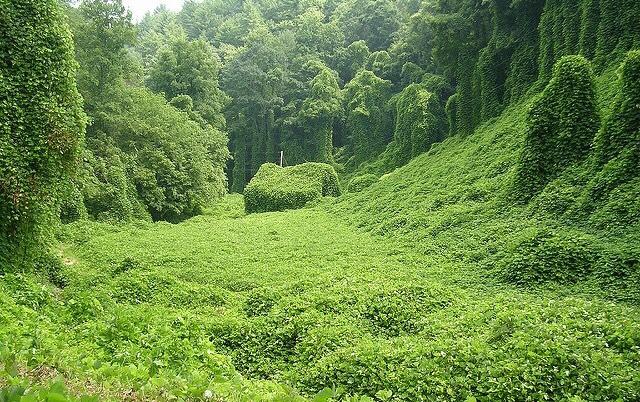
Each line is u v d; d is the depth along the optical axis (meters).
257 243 22.97
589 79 18.23
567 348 7.27
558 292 11.80
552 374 6.93
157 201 33.25
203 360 7.96
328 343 9.29
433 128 40.41
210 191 37.62
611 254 12.16
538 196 17.47
